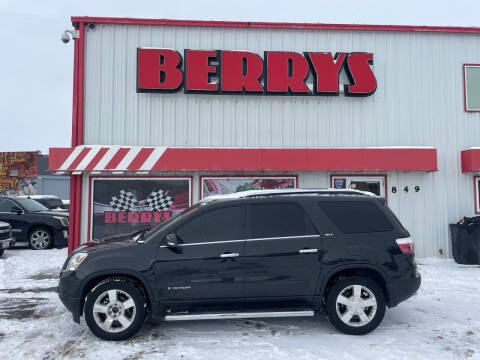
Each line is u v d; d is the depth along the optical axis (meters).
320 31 11.48
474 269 9.67
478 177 11.43
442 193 11.34
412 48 11.63
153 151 10.34
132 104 10.91
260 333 5.27
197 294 5.07
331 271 5.19
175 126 10.97
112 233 10.66
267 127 11.16
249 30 11.32
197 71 10.90
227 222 5.30
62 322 5.83
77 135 10.66
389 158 10.62
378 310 5.18
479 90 11.71
